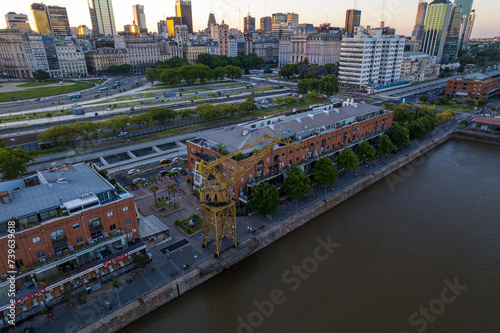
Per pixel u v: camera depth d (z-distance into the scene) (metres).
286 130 105.69
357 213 99.19
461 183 118.38
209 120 185.62
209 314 63.81
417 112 170.38
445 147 156.88
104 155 134.00
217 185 78.25
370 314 63.69
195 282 69.38
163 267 70.62
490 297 67.62
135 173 118.06
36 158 125.50
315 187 106.81
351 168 109.19
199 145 102.25
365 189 114.12
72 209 61.84
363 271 75.12
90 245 64.25
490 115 185.75
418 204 104.12
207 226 83.25
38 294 57.16
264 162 94.94
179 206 95.00
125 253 67.75
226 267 73.00
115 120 149.62
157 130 164.75
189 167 109.25
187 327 61.00
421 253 81.12
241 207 93.00
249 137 97.62
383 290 69.56
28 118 178.50
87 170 77.00
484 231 89.69
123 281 66.38
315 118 118.62
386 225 93.00
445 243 84.88
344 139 122.31
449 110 190.75
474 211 99.69
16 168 101.25
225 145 98.12
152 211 92.44
